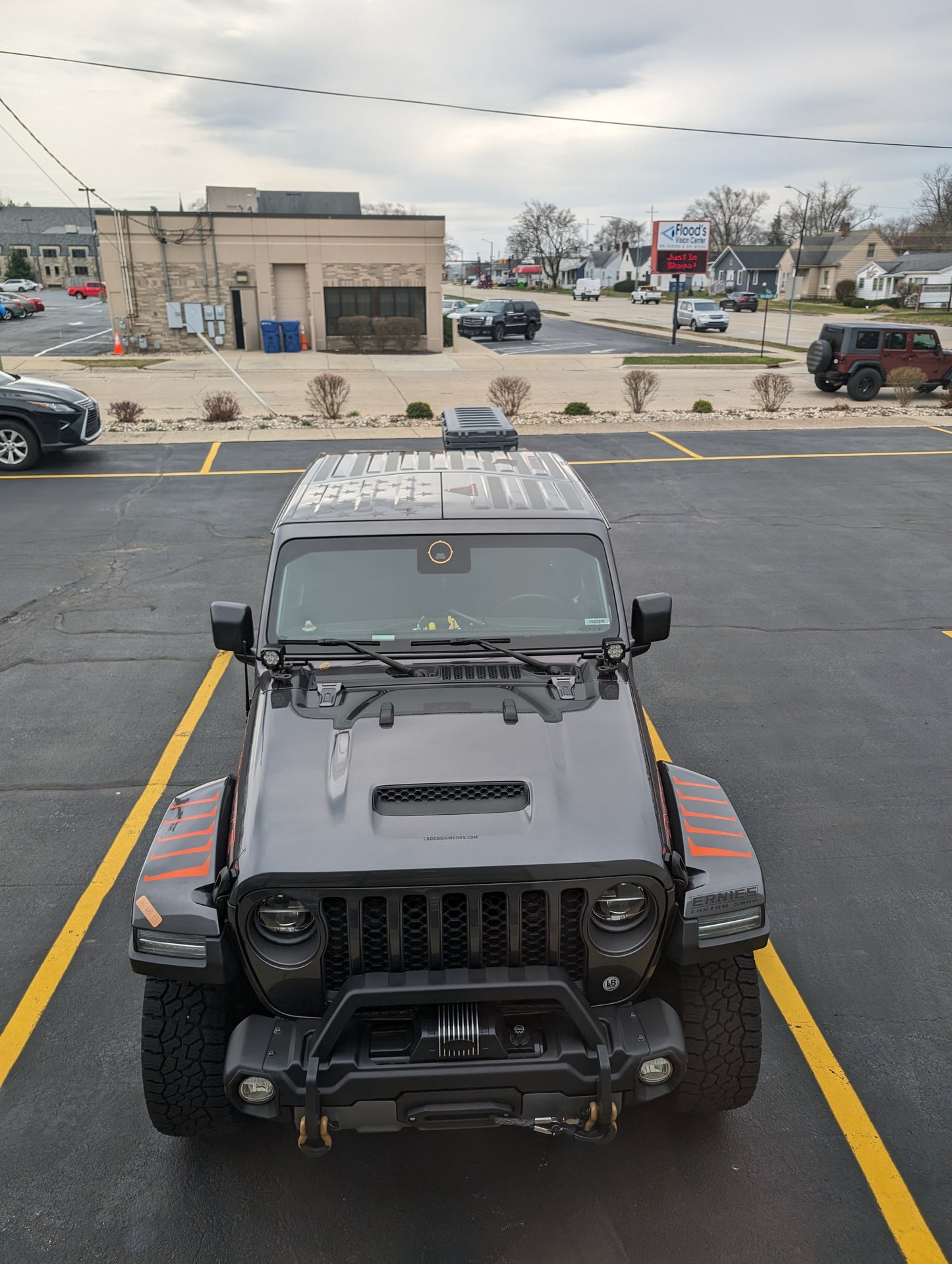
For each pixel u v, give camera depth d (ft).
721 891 10.80
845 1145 12.41
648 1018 10.50
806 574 36.88
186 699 25.90
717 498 48.83
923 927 16.84
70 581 35.40
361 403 82.07
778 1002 15.06
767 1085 13.42
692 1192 11.73
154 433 66.54
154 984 11.21
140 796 21.11
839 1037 14.32
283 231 121.90
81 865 18.65
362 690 12.80
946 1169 12.04
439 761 11.50
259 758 11.79
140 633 30.45
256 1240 11.16
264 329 122.93
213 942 10.40
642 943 10.59
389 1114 10.00
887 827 19.95
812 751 23.17
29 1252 11.00
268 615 13.58
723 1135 12.57
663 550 39.88
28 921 16.97
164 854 11.41
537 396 88.58
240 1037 10.28
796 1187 11.79
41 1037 14.32
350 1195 11.70
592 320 205.67
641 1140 12.50
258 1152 12.36
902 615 32.53
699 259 144.05
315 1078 9.77
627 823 10.84
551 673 13.16
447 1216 11.43
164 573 36.35
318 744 11.90
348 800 10.94
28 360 111.86
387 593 13.69
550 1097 10.09
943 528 43.24
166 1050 11.12
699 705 25.63
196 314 123.13
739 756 22.93
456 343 147.23
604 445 62.85
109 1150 12.39
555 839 10.48
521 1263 10.86
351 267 125.49
